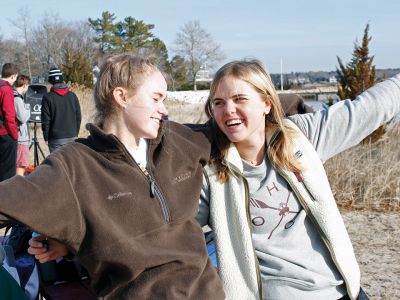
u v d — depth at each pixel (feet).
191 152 8.13
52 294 8.31
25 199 6.36
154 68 7.75
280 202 8.36
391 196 23.30
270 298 8.18
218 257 8.38
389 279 15.60
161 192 7.57
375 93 8.93
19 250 9.09
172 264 7.41
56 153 7.09
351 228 20.34
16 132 24.38
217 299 7.75
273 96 8.43
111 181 7.16
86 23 206.18
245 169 8.53
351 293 8.33
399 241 18.86
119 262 7.07
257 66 8.43
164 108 7.72
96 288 7.40
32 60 200.85
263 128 8.53
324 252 8.39
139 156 7.68
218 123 8.45
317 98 49.62
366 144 29.27
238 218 8.30
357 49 41.14
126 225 7.18
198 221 8.63
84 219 6.95
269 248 8.24
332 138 8.76
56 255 7.59
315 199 8.31
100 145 7.27
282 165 8.29
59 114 28.37
